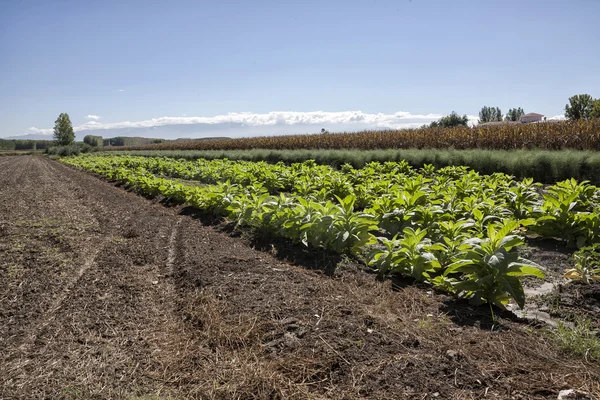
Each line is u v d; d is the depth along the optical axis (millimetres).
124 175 18375
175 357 3266
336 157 23312
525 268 3775
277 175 14109
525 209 7504
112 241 7094
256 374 2943
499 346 3221
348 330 3473
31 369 3100
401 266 5012
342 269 5285
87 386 2883
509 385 2715
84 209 10891
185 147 60688
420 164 19391
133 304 4355
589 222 6117
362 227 5918
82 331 3709
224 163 22312
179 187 11609
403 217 6781
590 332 3443
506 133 21844
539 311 4125
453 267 4180
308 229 6320
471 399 2584
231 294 4395
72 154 68000
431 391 2684
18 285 4871
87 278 5129
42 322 3912
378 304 4121
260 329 3592
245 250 6371
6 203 12023
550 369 2887
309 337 3391
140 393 2820
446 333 3490
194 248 6465
